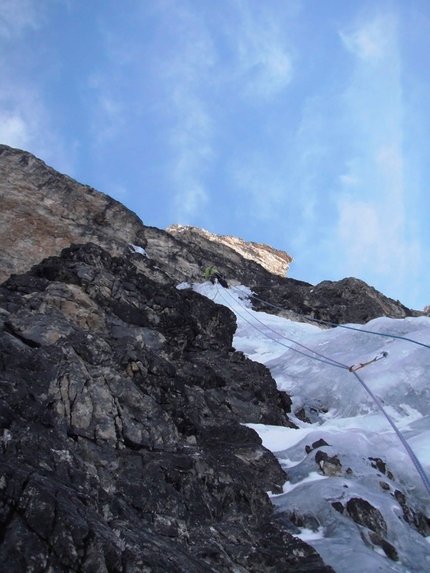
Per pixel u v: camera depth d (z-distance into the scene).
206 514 12.05
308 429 18.00
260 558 10.90
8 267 34.44
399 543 12.35
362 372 22.38
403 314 44.28
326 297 42.75
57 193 39.78
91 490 10.34
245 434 16.61
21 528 8.20
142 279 25.28
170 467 12.66
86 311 20.09
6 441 10.31
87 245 25.61
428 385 20.73
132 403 14.24
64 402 12.88
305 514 13.02
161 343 20.61
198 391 18.56
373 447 16.27
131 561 8.63
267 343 30.34
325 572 10.53
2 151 40.22
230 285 42.75
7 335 14.40
